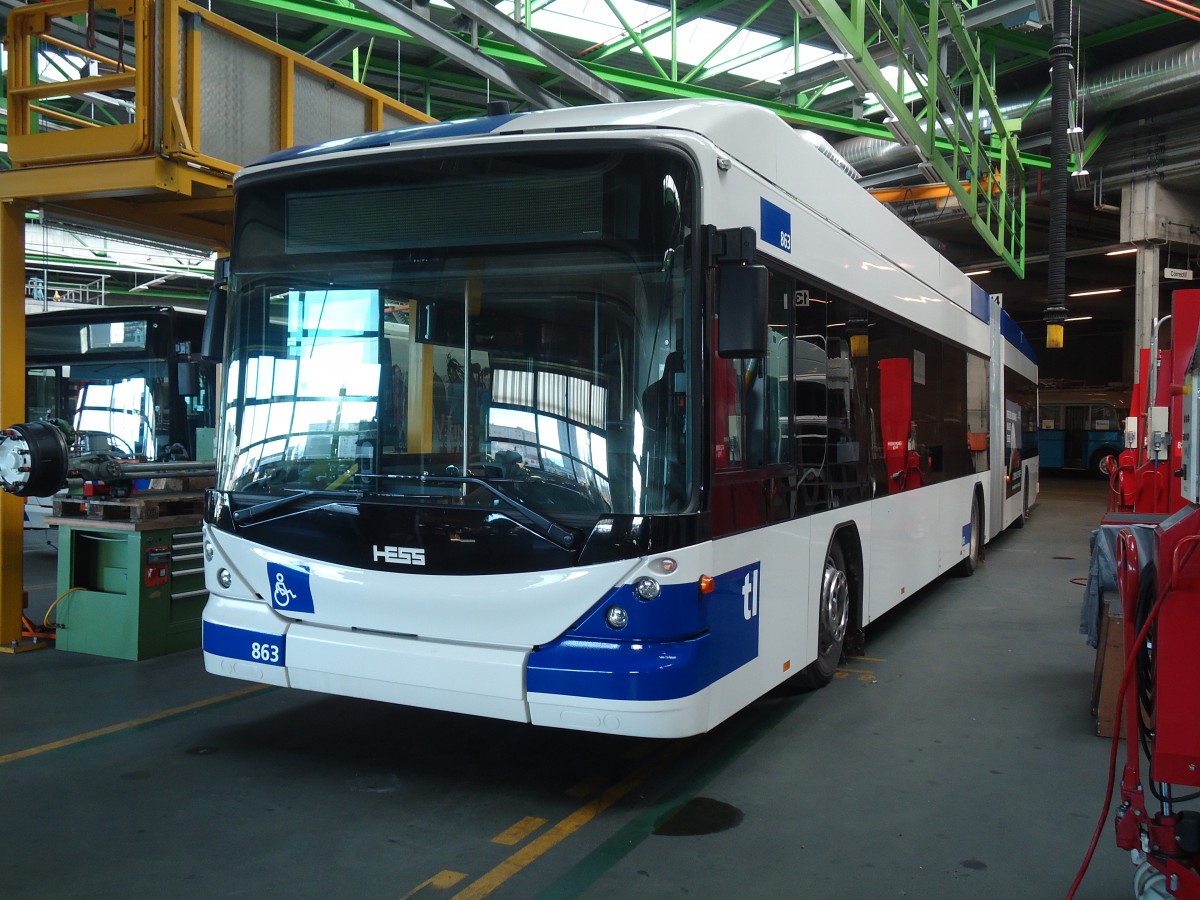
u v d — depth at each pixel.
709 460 4.20
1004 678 6.86
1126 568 3.23
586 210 4.23
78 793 4.56
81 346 13.25
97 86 6.63
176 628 7.28
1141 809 3.13
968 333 10.92
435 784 4.72
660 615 4.04
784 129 5.37
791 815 4.40
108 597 7.09
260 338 4.88
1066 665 7.23
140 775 4.80
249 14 14.12
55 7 6.79
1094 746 5.42
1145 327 23.39
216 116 6.97
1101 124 22.22
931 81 11.32
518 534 4.17
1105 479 34.44
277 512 4.70
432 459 4.41
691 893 3.63
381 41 15.20
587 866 3.85
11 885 3.63
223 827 4.18
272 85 7.49
